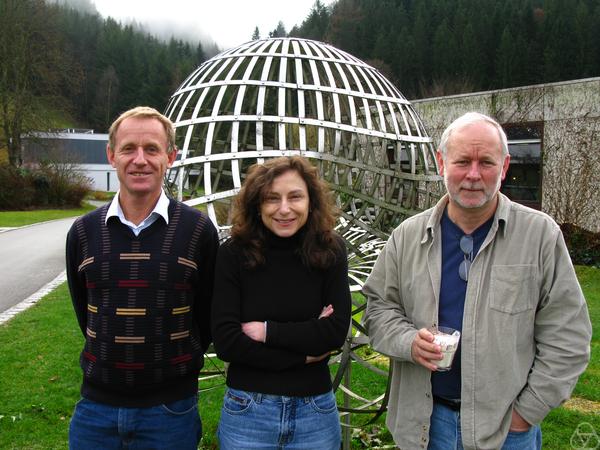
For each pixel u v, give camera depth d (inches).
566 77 957.8
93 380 89.4
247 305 86.8
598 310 333.1
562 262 83.2
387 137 136.0
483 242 85.7
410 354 87.0
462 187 83.6
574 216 528.7
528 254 83.3
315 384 87.8
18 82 1159.6
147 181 89.6
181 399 91.7
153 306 87.6
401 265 94.7
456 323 86.5
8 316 303.4
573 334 81.1
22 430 164.2
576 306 81.7
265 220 87.1
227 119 126.6
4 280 418.0
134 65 2138.3
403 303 94.7
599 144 517.3
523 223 85.4
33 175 1187.9
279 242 88.2
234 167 124.6
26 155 1267.2
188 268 90.3
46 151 1244.5
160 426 89.9
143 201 91.3
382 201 141.0
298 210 85.5
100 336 88.0
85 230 92.5
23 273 448.8
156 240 89.7
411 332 89.0
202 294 95.7
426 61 1162.6
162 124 93.4
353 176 168.6
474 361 83.3
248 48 142.6
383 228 156.9
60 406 181.6
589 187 522.3
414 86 1155.9
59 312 308.8
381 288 98.8
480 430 82.5
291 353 85.0
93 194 1523.1
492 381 82.4
